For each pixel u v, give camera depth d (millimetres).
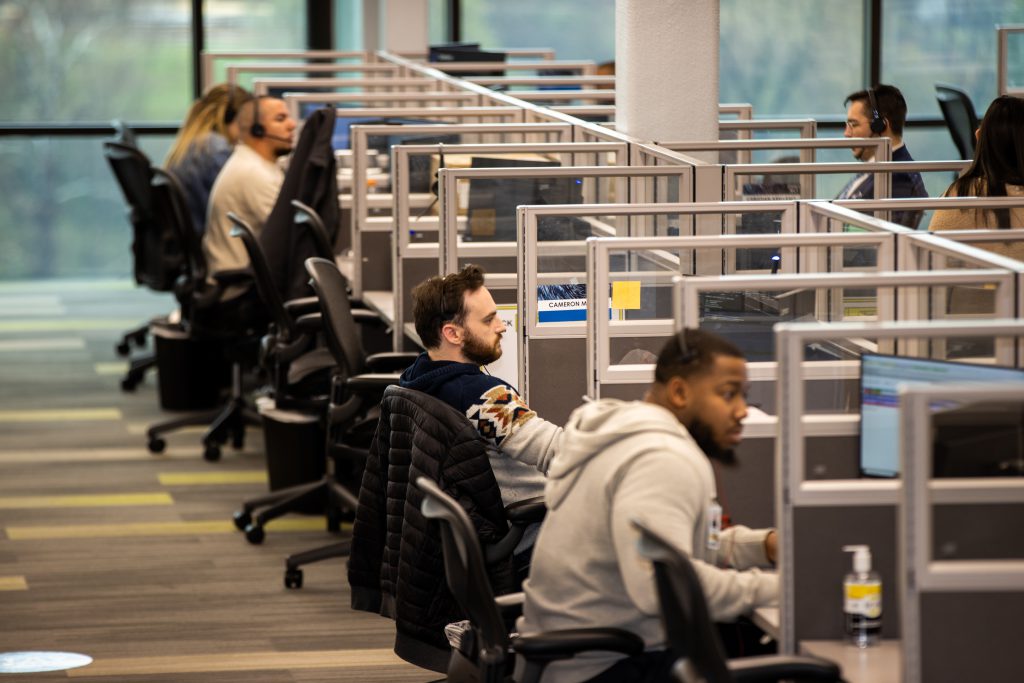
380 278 10227
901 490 3656
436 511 4578
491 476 5785
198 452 11633
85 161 18812
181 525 9625
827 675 3887
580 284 6645
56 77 18609
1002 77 12344
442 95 12188
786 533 4164
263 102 11500
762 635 4914
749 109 12141
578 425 4504
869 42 18578
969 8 18531
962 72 18656
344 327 8281
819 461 4664
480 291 6141
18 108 18562
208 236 11461
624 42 9359
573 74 15328
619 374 5727
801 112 18812
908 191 8727
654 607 4082
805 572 4176
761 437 5152
